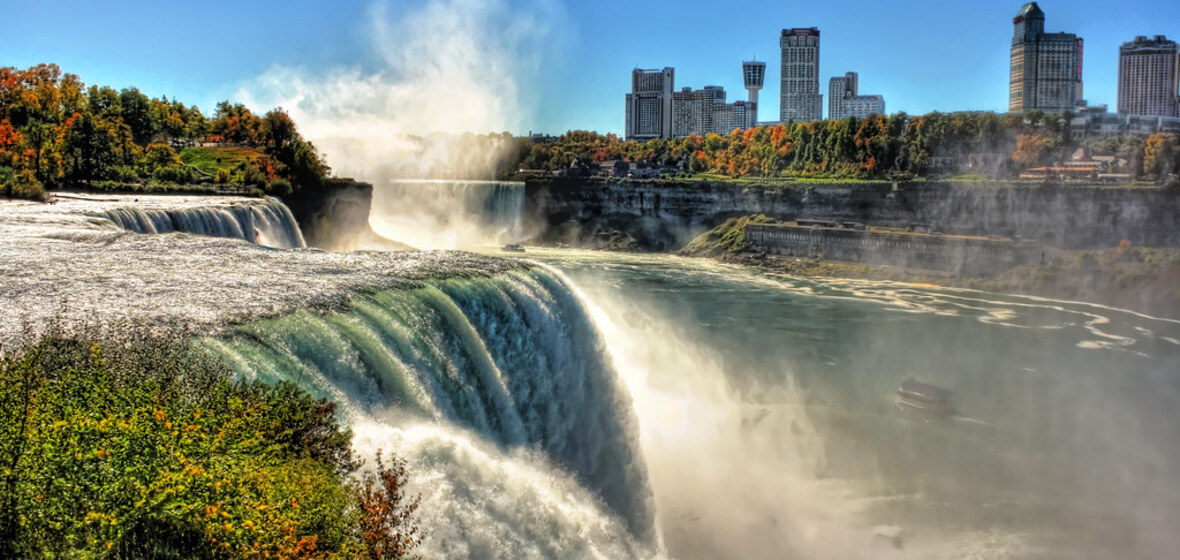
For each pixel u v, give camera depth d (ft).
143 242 150.61
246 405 65.10
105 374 64.18
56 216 183.21
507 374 116.78
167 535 51.01
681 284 407.44
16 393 55.16
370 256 140.46
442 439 78.38
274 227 273.33
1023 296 389.60
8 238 149.18
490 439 102.89
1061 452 176.55
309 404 68.74
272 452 61.46
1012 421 196.54
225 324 91.45
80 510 49.44
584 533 82.43
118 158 351.25
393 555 56.95
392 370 91.81
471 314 115.44
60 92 429.38
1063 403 213.66
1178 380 239.91
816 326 299.38
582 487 115.55
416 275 122.11
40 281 111.96
